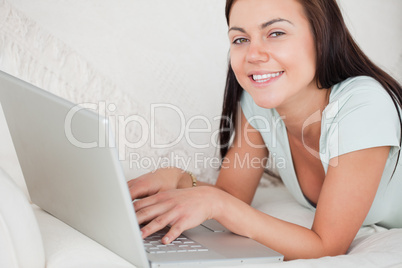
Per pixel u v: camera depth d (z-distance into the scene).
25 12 1.52
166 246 0.90
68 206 0.92
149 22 1.60
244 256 0.89
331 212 1.02
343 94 1.10
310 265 0.86
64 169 0.85
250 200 1.40
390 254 0.92
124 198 0.74
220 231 1.04
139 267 0.81
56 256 0.80
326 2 1.08
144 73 1.56
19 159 1.03
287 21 1.05
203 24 1.64
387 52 1.70
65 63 1.51
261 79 1.09
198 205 0.96
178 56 1.60
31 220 0.74
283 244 1.00
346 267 0.85
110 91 1.53
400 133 1.10
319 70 1.11
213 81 1.61
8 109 0.95
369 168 1.03
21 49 1.49
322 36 1.07
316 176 1.28
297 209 1.33
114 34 1.57
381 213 1.21
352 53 1.14
